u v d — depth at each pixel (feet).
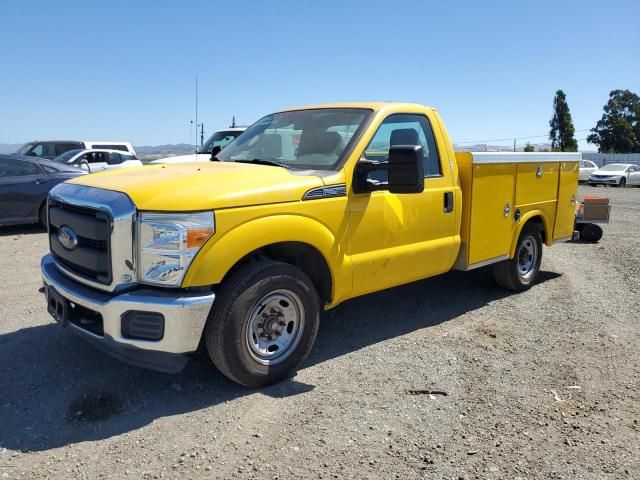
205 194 12.01
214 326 12.35
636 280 25.07
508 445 11.10
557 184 23.26
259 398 12.87
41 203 36.50
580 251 32.71
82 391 13.00
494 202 19.53
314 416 12.07
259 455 10.57
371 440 11.16
